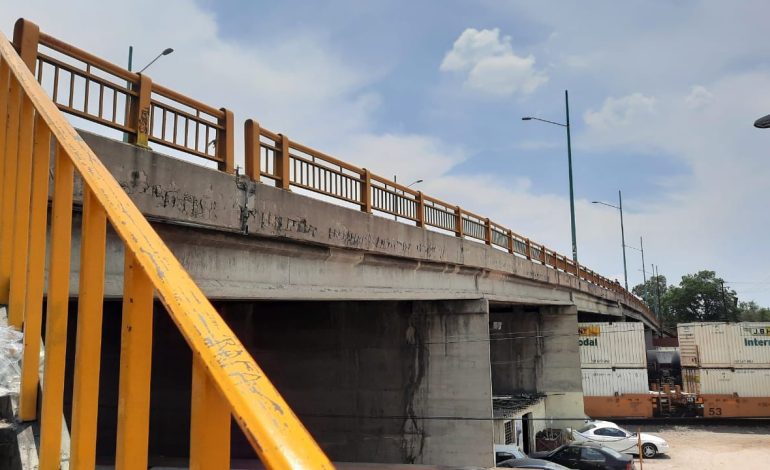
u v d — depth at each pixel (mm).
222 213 7281
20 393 2562
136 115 6258
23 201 3127
